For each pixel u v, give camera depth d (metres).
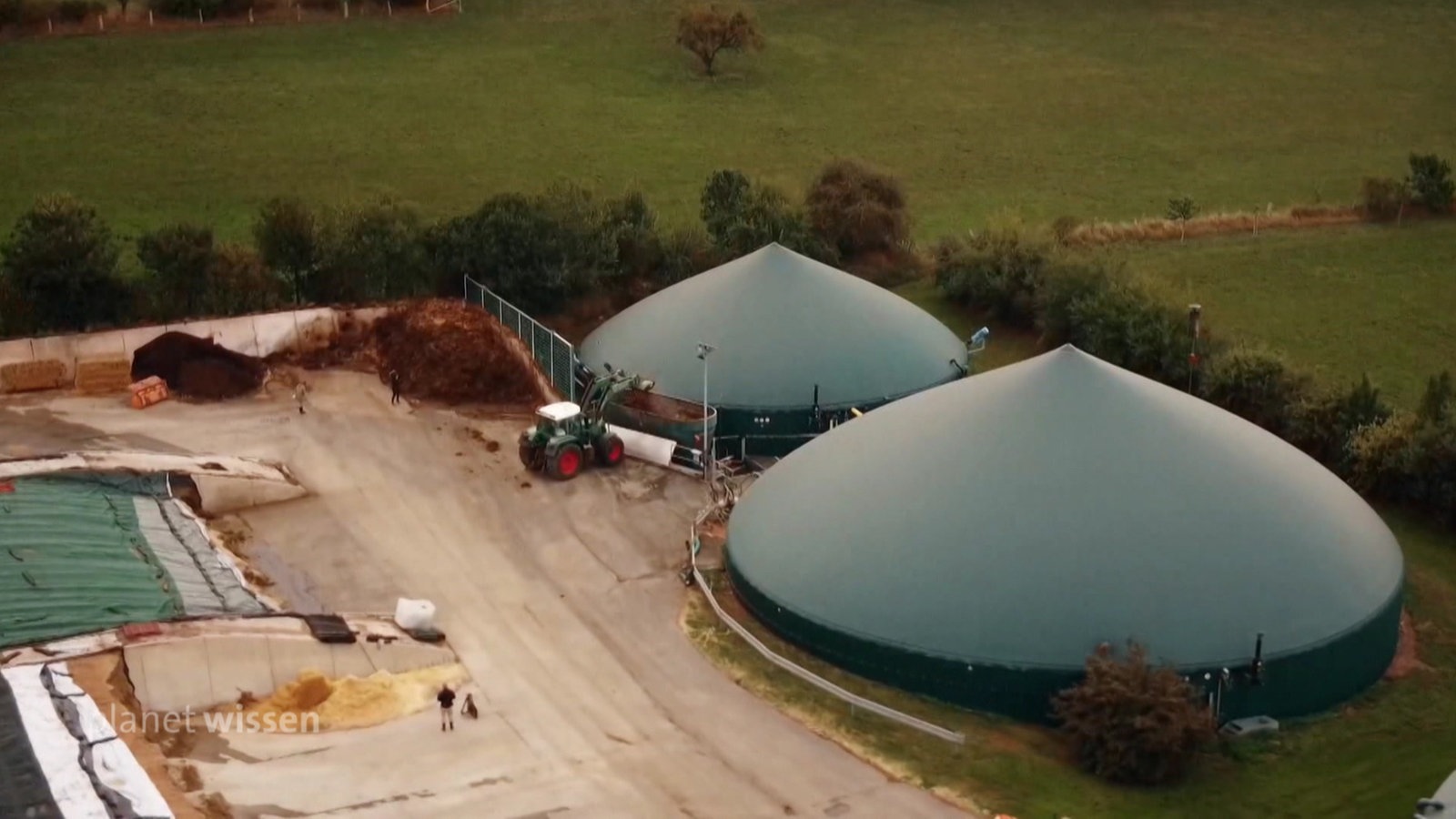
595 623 39.16
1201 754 33.41
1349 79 110.00
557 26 117.94
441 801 31.28
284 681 35.16
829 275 54.09
